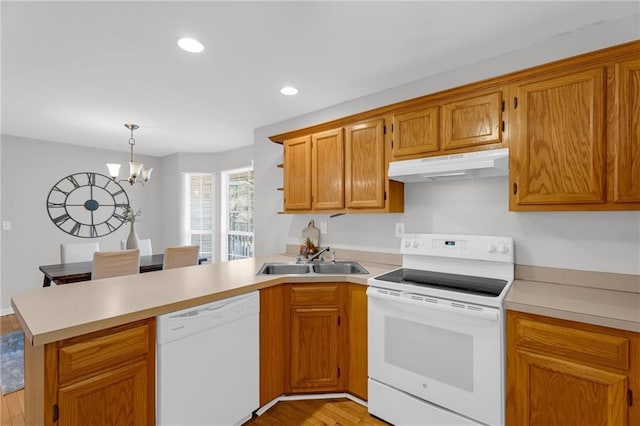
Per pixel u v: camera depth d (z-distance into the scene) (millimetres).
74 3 1488
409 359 1783
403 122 2182
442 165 1899
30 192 4191
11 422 1936
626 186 1458
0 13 1553
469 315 1546
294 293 2104
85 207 4676
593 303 1432
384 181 2289
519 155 1733
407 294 1776
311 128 2680
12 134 3992
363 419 1928
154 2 1491
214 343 1664
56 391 1144
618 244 1665
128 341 1339
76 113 3143
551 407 1387
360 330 2049
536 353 1422
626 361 1227
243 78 2348
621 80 1469
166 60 2064
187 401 1535
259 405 1938
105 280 1968
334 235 2914
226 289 1736
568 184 1596
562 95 1612
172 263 3191
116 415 1302
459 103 1951
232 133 3934
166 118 3311
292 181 2854
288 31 1752
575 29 1765
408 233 2441
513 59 1990
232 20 1645
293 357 2105
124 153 5105
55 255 4387
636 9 1587
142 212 5320
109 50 1932
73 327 1167
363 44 1895
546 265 1865
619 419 1240
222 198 5172
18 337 3223
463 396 1595
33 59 2033
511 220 1987
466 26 1723
